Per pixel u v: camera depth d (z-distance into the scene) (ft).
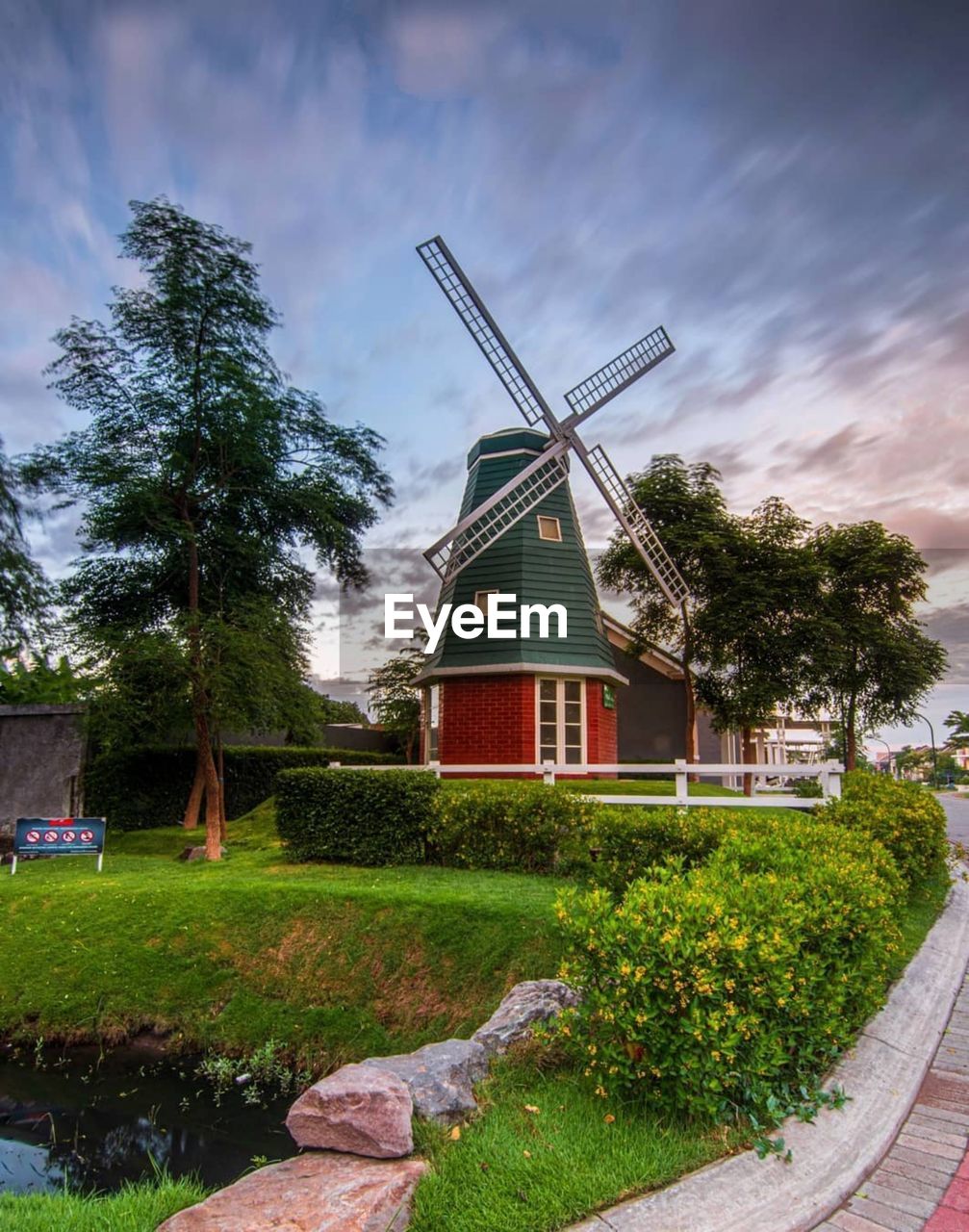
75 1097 23.57
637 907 14.61
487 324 74.54
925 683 85.05
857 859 21.71
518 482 70.08
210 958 29.63
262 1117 22.16
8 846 57.77
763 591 72.38
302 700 51.65
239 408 47.29
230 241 50.52
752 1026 13.15
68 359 48.52
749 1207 10.96
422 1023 24.94
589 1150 12.34
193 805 59.72
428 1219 10.77
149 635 45.03
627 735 90.12
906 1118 14.34
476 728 66.13
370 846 39.47
